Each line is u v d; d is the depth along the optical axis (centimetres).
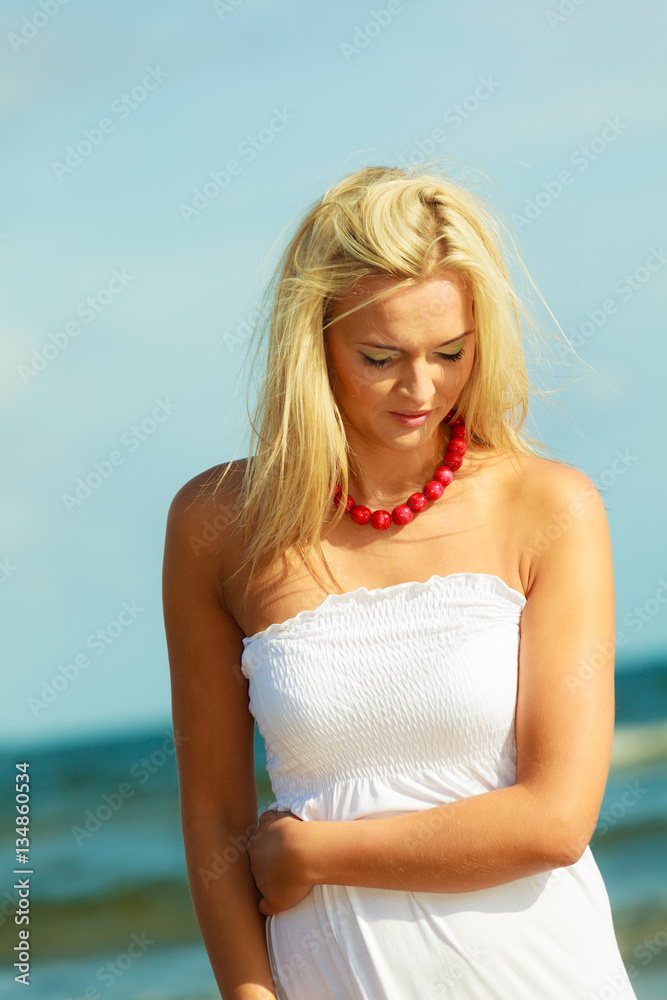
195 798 561
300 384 512
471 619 497
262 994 505
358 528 532
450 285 480
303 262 520
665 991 1898
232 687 566
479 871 457
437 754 493
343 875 473
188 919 2731
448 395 498
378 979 473
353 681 497
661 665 5450
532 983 471
